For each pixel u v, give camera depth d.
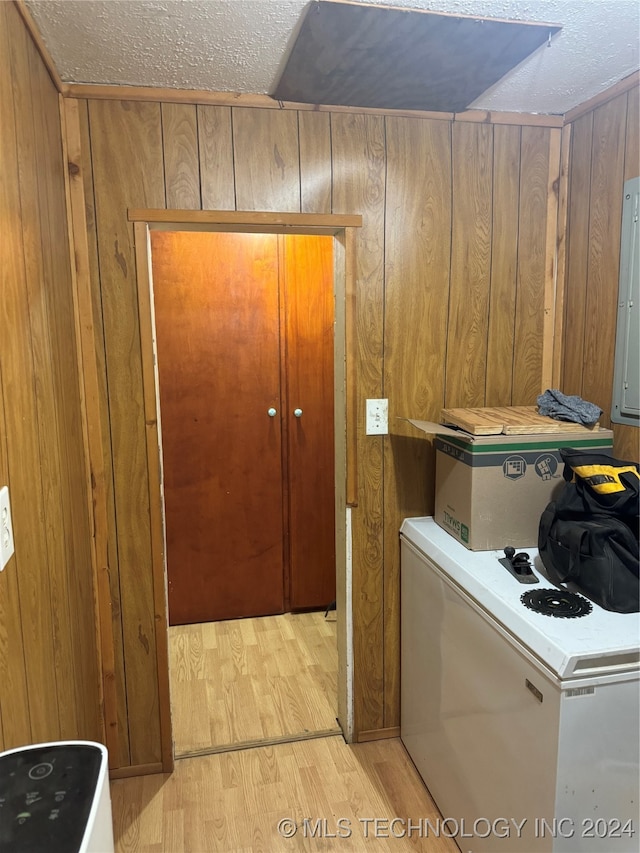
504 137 2.08
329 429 3.13
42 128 1.48
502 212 2.12
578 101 1.98
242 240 2.92
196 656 2.83
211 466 3.06
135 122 1.81
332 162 1.96
